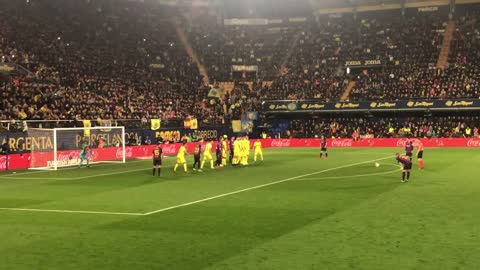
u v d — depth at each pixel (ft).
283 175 92.38
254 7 270.46
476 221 47.39
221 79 226.99
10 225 48.85
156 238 42.29
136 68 205.87
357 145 189.98
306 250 37.42
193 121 176.04
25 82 153.99
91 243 40.88
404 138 184.14
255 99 212.64
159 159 94.84
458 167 102.12
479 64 200.03
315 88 212.43
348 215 51.06
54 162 116.16
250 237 41.98
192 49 243.40
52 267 34.24
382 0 250.16
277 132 207.21
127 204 61.05
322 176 89.45
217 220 49.70
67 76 172.24
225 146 116.88
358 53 227.20
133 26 238.07
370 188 72.08
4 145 119.44
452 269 32.22
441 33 227.81
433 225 45.70
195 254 36.88
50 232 45.39
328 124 201.57
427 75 203.00
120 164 125.90
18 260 36.11
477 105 178.91
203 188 75.31
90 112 153.89
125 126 160.45
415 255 35.60
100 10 235.20
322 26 256.73
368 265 33.32
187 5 263.90
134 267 33.88
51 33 197.88
